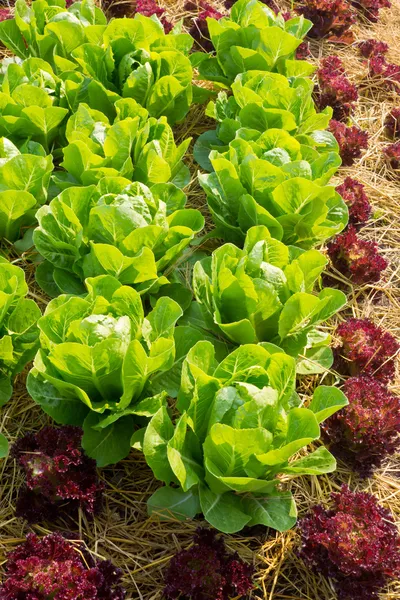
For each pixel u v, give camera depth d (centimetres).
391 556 166
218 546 166
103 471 177
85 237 191
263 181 200
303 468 163
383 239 232
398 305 217
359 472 185
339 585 166
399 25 327
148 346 172
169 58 229
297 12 292
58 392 173
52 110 210
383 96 277
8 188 199
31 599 155
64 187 208
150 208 191
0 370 179
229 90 254
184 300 196
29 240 204
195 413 164
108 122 216
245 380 165
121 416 175
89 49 227
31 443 172
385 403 187
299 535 173
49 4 251
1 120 210
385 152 252
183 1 290
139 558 168
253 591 166
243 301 181
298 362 193
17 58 236
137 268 185
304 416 164
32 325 180
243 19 245
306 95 226
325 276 218
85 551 166
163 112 233
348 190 231
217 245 215
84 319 166
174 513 170
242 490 163
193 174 231
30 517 167
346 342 199
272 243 186
